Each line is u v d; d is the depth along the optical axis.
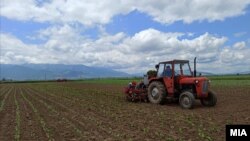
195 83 17.23
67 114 15.92
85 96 27.25
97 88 40.53
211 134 10.62
